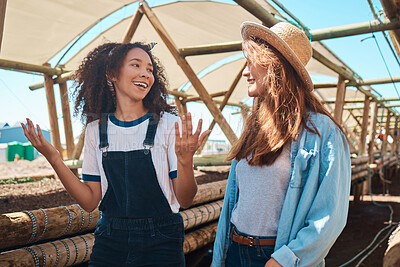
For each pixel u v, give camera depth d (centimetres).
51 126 586
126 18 507
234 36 568
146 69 147
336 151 108
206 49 445
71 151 609
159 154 140
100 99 150
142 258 137
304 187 110
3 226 188
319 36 399
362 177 830
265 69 124
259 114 128
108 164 142
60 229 226
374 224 576
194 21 530
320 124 114
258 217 119
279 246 110
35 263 196
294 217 111
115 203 146
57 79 584
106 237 144
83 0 420
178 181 129
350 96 1010
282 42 115
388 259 114
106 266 141
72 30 491
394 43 397
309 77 118
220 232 140
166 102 158
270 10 358
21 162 1116
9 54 524
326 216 102
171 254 140
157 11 500
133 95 143
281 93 118
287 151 118
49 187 507
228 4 448
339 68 621
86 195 150
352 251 423
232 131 441
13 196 418
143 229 139
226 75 833
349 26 379
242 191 128
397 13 330
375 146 1524
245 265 121
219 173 700
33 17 432
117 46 147
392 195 942
